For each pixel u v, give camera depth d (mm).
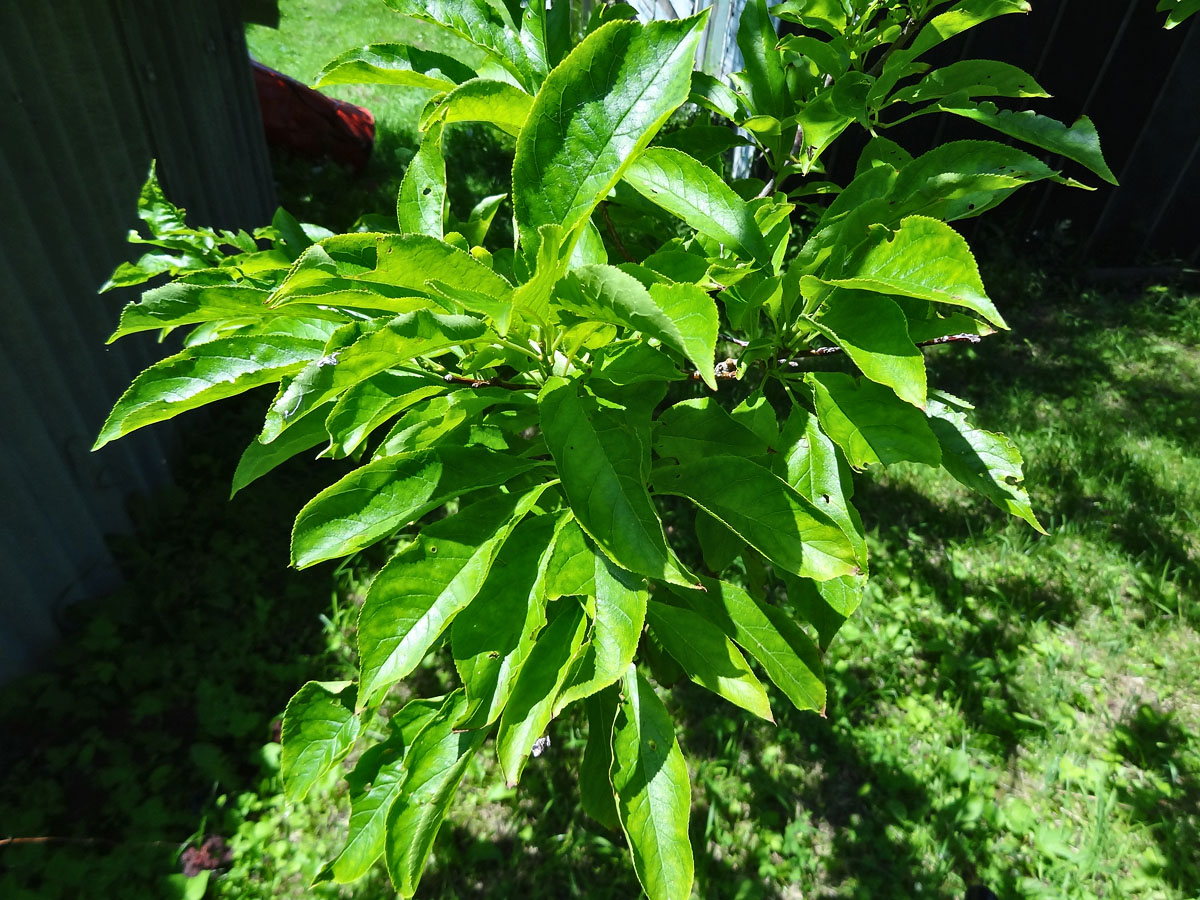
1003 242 6875
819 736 3592
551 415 1228
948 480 4902
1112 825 3322
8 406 3154
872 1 2141
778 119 2148
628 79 1065
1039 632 4055
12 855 2939
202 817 3152
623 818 1299
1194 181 6570
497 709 1146
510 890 3070
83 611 3652
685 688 3740
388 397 1322
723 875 3148
